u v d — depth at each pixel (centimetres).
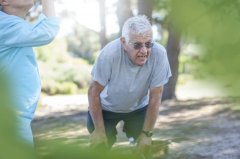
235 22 59
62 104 1662
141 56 294
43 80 2228
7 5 186
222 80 56
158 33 114
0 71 50
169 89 1327
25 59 190
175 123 966
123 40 297
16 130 47
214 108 1064
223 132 817
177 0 60
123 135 683
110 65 324
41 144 54
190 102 1232
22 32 176
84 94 2284
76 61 2373
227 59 56
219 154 649
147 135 346
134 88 342
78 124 895
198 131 846
